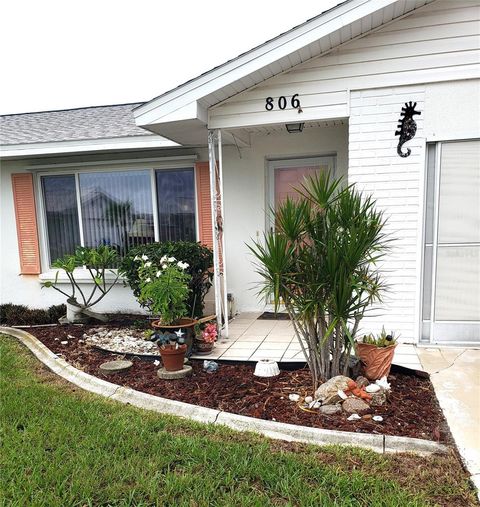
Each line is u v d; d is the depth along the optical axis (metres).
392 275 3.96
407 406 2.71
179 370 3.41
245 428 2.49
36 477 2.01
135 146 5.41
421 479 1.94
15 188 6.36
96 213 6.28
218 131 4.23
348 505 1.76
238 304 5.78
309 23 3.49
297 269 2.79
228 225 5.70
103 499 1.86
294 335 4.52
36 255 6.43
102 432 2.46
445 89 3.71
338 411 2.61
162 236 6.04
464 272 3.86
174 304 3.72
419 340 4.00
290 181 5.57
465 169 3.77
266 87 4.03
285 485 1.90
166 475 2.03
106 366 3.62
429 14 3.63
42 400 2.99
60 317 5.95
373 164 3.92
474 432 2.35
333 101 3.92
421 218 3.87
